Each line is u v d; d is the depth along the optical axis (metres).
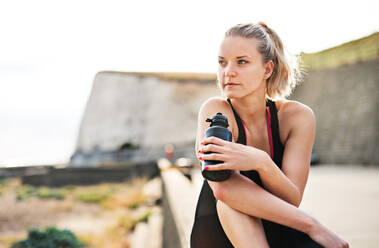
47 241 9.00
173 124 45.44
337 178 10.34
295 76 1.66
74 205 15.41
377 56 16.53
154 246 7.35
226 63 1.39
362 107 17.11
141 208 13.38
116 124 50.16
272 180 1.25
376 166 15.09
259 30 1.39
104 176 23.47
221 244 1.41
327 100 19.89
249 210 1.23
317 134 20.28
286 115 1.53
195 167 19.08
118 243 8.88
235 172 1.28
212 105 1.50
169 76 50.47
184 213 2.84
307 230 1.19
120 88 52.91
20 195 17.86
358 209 5.03
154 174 23.31
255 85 1.39
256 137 1.53
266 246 1.21
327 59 19.89
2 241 9.63
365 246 2.98
